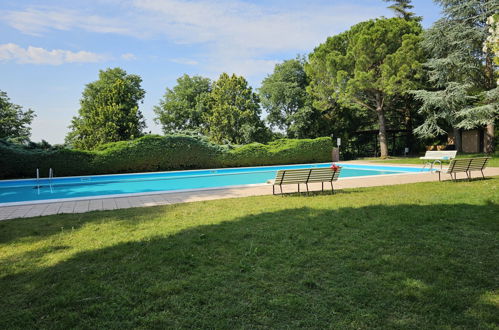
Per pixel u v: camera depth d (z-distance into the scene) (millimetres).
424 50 24141
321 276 3244
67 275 3404
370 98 27531
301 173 8562
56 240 4738
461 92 21891
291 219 5688
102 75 34906
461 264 3488
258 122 32625
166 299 2811
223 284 3100
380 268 3414
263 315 2539
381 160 25438
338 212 6156
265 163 23938
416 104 29234
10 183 14953
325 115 33344
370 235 4617
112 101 24281
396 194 8266
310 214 6059
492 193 7855
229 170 21094
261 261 3656
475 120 21719
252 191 9766
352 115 33219
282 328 2355
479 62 23266
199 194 9359
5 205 7871
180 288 3000
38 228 5504
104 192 13070
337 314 2527
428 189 9008
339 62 25250
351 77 26109
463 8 22406
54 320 2533
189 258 3801
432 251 3914
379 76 25344
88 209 7309
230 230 5020
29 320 2523
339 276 3240
